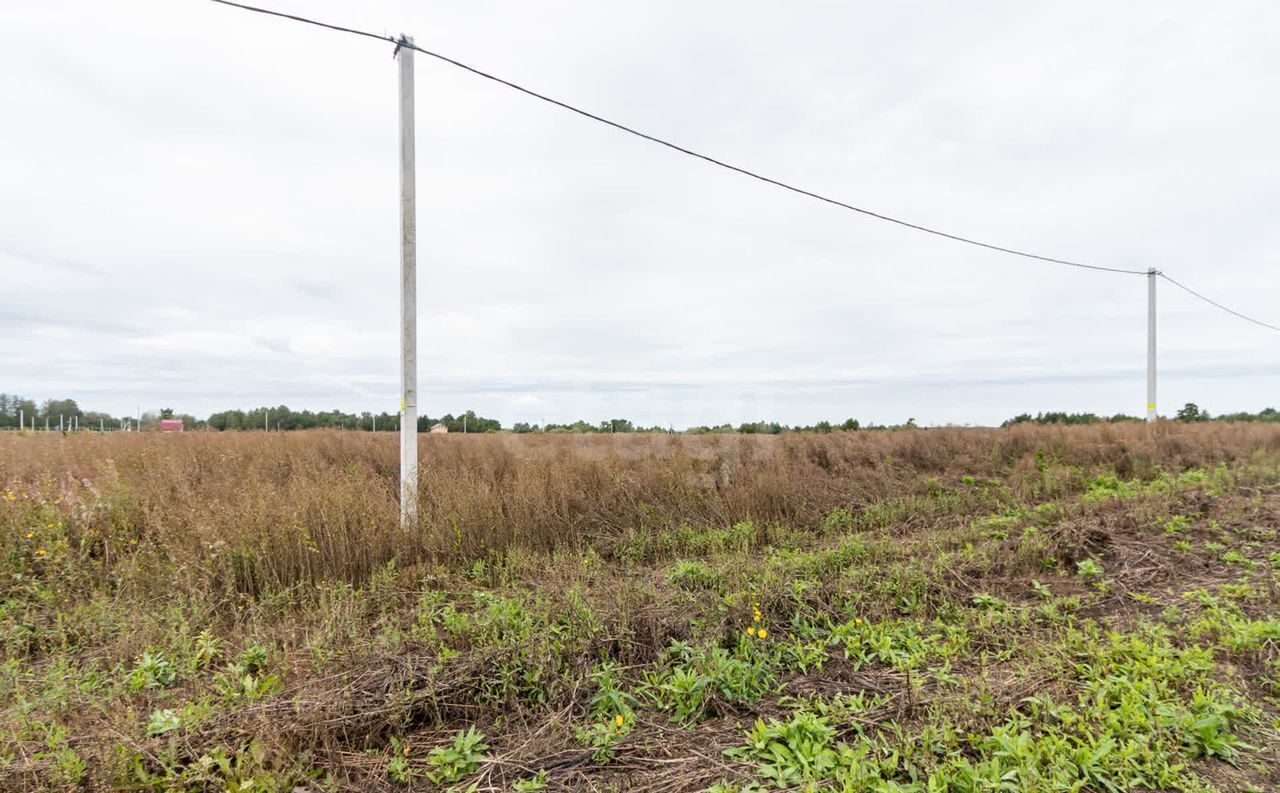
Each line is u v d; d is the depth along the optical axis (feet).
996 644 13.26
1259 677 11.40
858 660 12.48
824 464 38.60
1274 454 45.55
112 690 10.41
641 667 12.03
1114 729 9.33
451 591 16.99
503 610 14.10
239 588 16.49
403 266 21.67
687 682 10.98
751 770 8.90
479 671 11.20
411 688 10.64
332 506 19.36
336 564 17.76
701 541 22.79
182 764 8.59
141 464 26.02
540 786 8.62
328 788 8.49
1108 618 14.56
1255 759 9.01
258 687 10.83
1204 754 9.12
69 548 17.16
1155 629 13.33
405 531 19.83
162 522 18.24
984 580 17.07
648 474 28.73
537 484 24.68
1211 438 48.37
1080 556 19.03
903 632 13.73
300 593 16.10
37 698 10.44
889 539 22.22
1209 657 11.85
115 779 8.11
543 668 11.34
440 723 10.14
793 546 22.68
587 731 9.89
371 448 34.12
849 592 15.56
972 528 23.29
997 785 7.88
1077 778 8.33
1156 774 8.52
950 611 15.20
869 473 34.50
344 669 11.31
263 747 8.62
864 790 8.07
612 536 23.68
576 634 12.75
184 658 12.16
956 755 8.75
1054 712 9.80
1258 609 14.66
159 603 15.03
